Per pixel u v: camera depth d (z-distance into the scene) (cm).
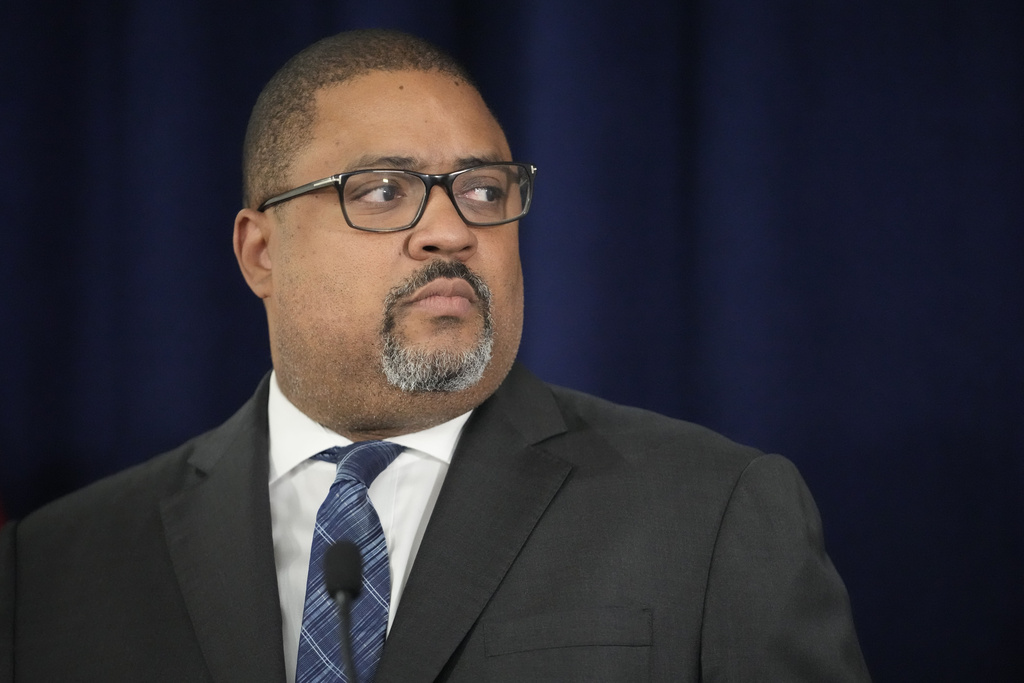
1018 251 789
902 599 792
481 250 498
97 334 849
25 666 515
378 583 482
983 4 803
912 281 802
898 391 800
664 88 834
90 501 567
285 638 496
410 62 518
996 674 778
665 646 474
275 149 526
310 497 520
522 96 838
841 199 814
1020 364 784
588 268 823
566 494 510
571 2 834
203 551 514
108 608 516
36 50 851
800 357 813
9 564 551
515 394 547
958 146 801
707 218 832
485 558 487
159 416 845
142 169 852
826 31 822
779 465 526
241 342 857
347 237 493
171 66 855
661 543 495
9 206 841
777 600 480
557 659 466
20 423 836
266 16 863
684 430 547
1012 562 780
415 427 513
